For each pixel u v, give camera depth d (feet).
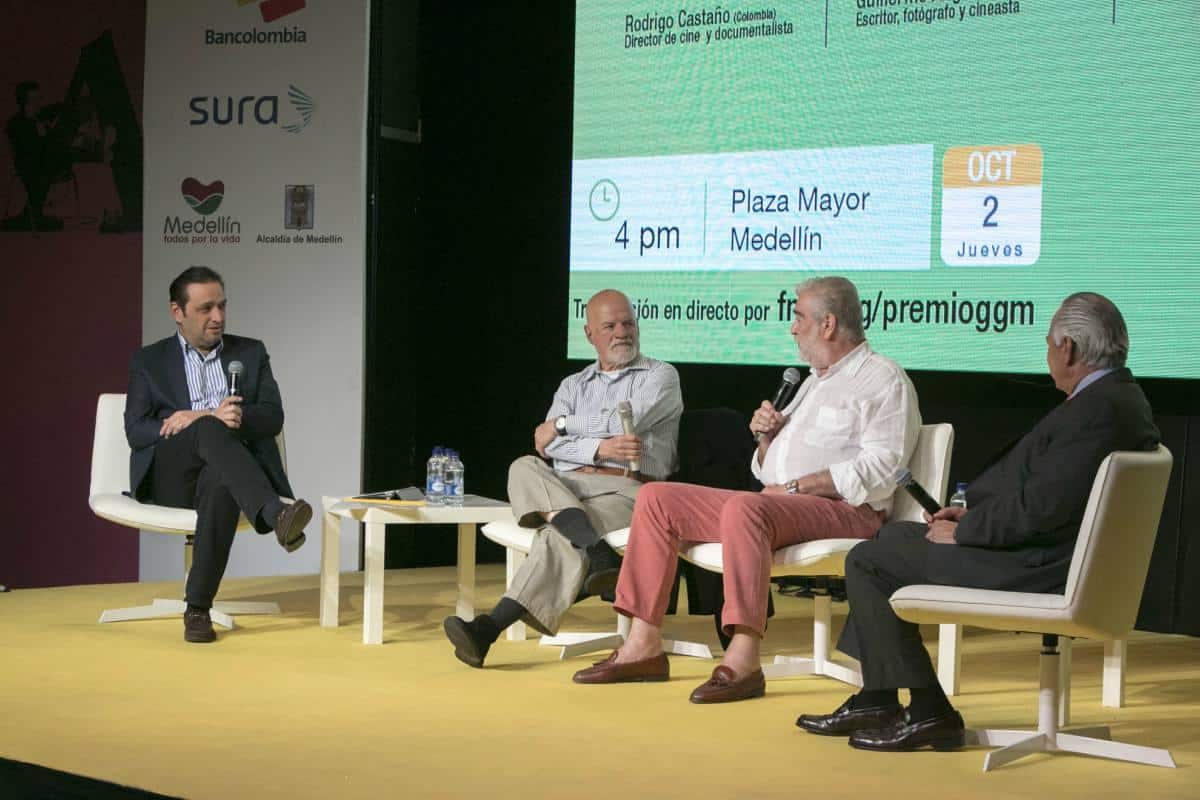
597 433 14.88
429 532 21.61
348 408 20.61
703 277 18.66
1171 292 15.25
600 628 15.89
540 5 20.33
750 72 18.22
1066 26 15.85
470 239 21.25
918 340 16.97
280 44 20.74
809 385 13.43
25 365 22.71
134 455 15.76
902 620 10.61
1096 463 9.98
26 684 12.50
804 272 17.83
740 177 18.33
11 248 22.70
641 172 19.19
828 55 17.60
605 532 14.14
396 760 10.09
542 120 20.40
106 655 13.85
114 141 22.22
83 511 22.59
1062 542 10.21
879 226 17.22
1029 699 12.61
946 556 10.44
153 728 10.96
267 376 16.52
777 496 12.46
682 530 13.03
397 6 21.04
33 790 9.77
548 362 20.52
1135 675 13.91
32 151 22.49
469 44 21.09
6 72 22.52
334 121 20.59
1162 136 15.25
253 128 20.84
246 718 11.34
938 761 10.32
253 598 17.95
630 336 15.14
